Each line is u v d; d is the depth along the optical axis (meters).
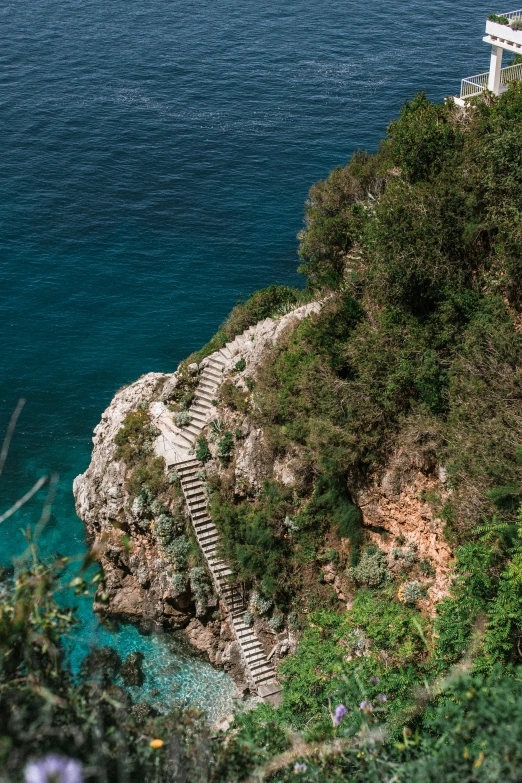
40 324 63.34
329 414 36.03
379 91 106.31
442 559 33.81
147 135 95.06
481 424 31.44
